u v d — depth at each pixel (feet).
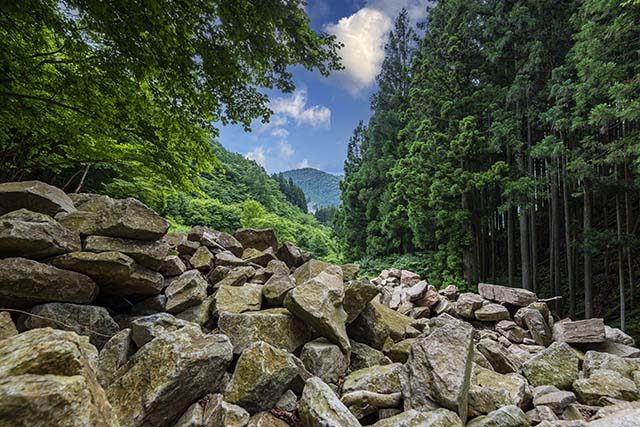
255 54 16.07
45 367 4.15
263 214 102.99
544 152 35.40
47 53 16.98
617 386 9.98
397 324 14.17
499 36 45.34
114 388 6.49
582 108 32.01
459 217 44.14
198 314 10.93
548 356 12.00
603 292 42.78
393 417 7.23
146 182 34.65
